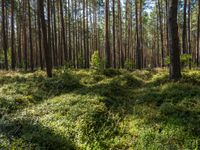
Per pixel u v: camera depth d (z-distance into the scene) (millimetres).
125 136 10367
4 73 26312
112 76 22641
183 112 10914
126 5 47969
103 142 9820
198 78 15945
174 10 15711
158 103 12938
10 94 16031
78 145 9203
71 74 22406
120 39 48812
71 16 50094
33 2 49031
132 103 14133
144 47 68375
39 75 22609
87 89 16656
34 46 55625
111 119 11805
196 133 9375
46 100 14992
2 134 8836
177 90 13641
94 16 54781
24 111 12461
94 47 60844
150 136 9578
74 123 10852
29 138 8703
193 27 53125
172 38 15852
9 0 43125
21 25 47938
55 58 35781
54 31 38000
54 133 9609
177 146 8758
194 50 56781
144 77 21766
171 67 16172
